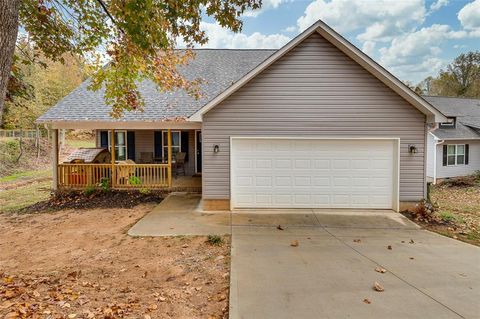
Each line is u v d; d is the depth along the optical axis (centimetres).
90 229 733
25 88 714
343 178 882
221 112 865
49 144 2527
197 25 642
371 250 571
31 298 378
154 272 474
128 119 1075
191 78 1299
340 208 887
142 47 601
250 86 860
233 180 880
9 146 2136
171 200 1011
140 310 353
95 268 495
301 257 528
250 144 877
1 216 888
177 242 620
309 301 370
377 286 409
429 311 348
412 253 555
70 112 1112
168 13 596
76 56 736
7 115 2294
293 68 856
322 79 856
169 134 1123
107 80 801
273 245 595
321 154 879
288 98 861
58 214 890
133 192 1112
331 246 594
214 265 496
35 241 657
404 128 856
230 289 402
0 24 319
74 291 404
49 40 675
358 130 861
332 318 333
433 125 866
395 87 834
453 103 2206
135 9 536
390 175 877
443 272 464
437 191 1521
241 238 641
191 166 1447
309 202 888
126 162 1218
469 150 1848
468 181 1738
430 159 1744
